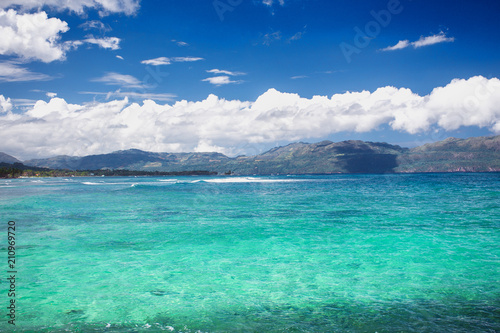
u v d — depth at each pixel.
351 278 8.68
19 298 7.36
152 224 17.52
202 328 5.89
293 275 8.97
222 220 18.73
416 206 24.17
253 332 5.72
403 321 6.10
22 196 39.31
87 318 6.33
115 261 10.40
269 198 33.44
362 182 77.19
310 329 5.81
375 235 14.12
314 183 75.38
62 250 11.81
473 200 28.08
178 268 9.65
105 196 38.34
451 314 6.39
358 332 5.67
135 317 6.38
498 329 5.72
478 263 9.91
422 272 9.13
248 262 10.26
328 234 14.46
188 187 60.78
